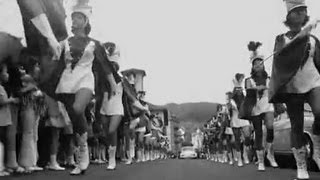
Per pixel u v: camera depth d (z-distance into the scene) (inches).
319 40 243.1
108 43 416.8
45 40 269.1
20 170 305.0
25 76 320.2
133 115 473.4
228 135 562.3
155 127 1018.7
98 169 377.1
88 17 300.7
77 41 294.0
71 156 410.3
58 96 290.7
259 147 367.9
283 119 451.2
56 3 296.5
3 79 273.6
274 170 371.2
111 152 384.5
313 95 233.3
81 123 285.4
